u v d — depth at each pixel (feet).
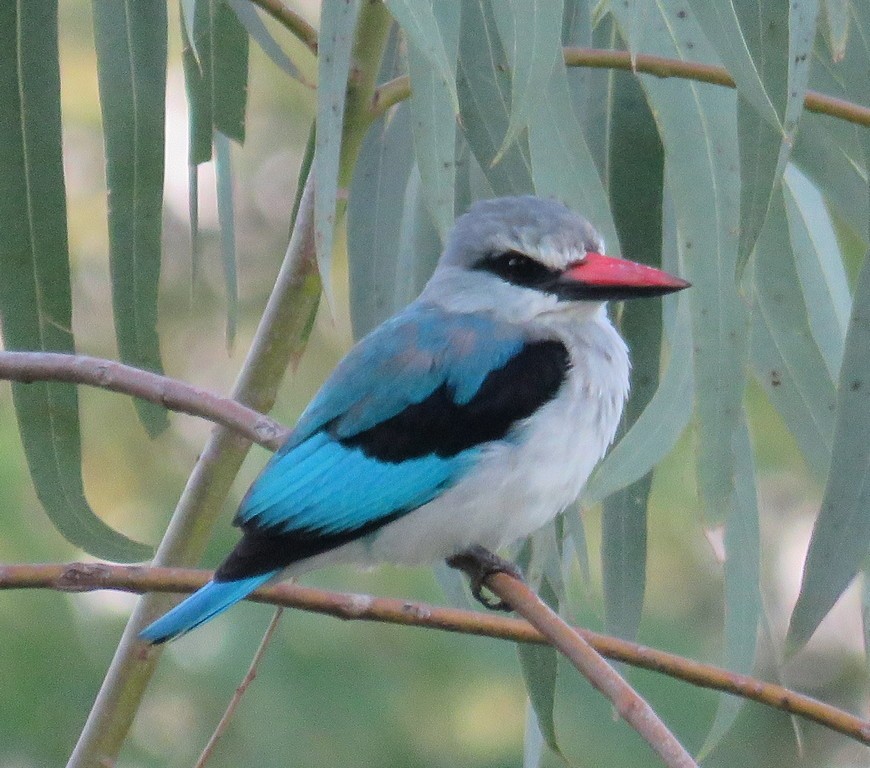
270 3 26.71
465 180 30.91
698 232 25.81
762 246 30.55
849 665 53.42
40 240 27.58
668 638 43.57
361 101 27.61
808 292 31.14
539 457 23.93
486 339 24.68
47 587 20.31
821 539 25.34
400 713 39.60
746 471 28.66
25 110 27.48
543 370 24.34
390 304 30.71
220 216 28.91
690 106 25.99
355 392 24.25
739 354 25.49
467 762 39.55
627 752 38.96
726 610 28.43
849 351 25.66
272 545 22.75
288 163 54.19
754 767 49.11
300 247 27.58
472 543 24.29
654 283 25.30
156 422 28.12
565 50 26.05
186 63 29.07
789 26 23.81
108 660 38.91
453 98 20.72
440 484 23.72
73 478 27.61
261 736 38.93
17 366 23.35
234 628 40.19
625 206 29.32
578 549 28.48
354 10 22.03
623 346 26.13
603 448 25.20
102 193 50.47
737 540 28.58
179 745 39.14
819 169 30.40
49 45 27.45
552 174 26.55
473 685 40.24
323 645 40.04
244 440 27.02
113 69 28.25
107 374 23.30
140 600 26.35
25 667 38.14
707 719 40.57
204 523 27.14
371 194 30.68
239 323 53.16
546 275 25.53
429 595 41.14
